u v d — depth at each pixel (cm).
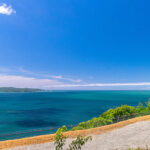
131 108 3959
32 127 6469
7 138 4362
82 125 2947
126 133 1983
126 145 1565
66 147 1562
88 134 2023
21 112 10800
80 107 13188
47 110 11650
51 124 6975
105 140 1769
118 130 2145
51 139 1845
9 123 7300
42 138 1891
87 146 1608
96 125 2934
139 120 2644
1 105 15412
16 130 5941
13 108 13038
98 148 1538
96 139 1819
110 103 16275
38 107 13575
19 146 1667
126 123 2512
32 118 8506
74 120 7819
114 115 3656
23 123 7288
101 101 18888
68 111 11006
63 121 7594
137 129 2116
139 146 1498
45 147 1619
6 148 1622
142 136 1800
